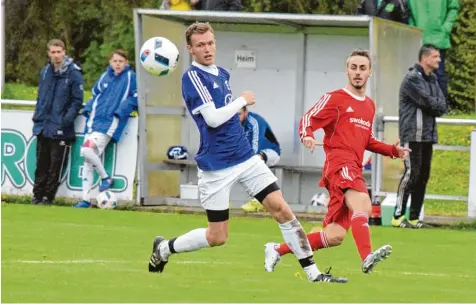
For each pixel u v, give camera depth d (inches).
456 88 2016.5
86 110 1332.4
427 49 1188.5
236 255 911.7
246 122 1284.4
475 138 1230.9
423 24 1470.2
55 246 935.7
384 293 717.3
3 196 1353.3
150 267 780.6
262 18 1269.7
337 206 802.8
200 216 1248.2
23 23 2148.1
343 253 954.1
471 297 717.9
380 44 1248.8
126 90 1318.9
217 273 790.5
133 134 1332.4
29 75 2160.4
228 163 743.1
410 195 1208.2
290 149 1355.8
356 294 706.2
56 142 1322.6
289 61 1353.3
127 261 848.9
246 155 747.4
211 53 748.0
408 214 1209.4
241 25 1358.3
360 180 793.6
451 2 1482.5
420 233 1143.0
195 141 1390.3
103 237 1014.4
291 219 749.9
